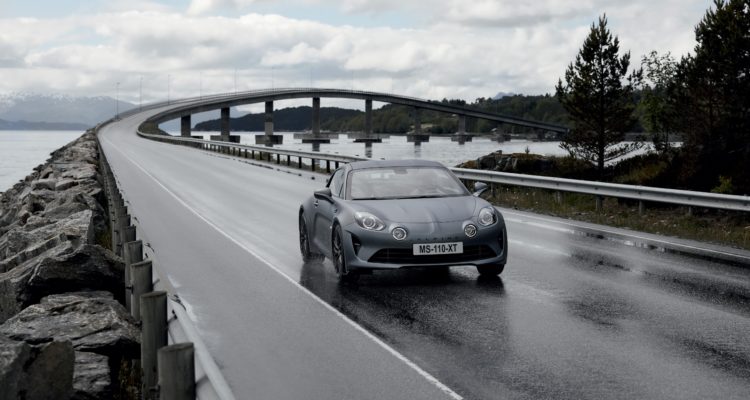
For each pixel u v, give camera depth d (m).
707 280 8.99
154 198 21.50
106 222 15.72
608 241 12.38
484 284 8.84
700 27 23.25
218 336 6.71
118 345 5.53
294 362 5.86
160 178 29.97
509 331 6.68
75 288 7.49
